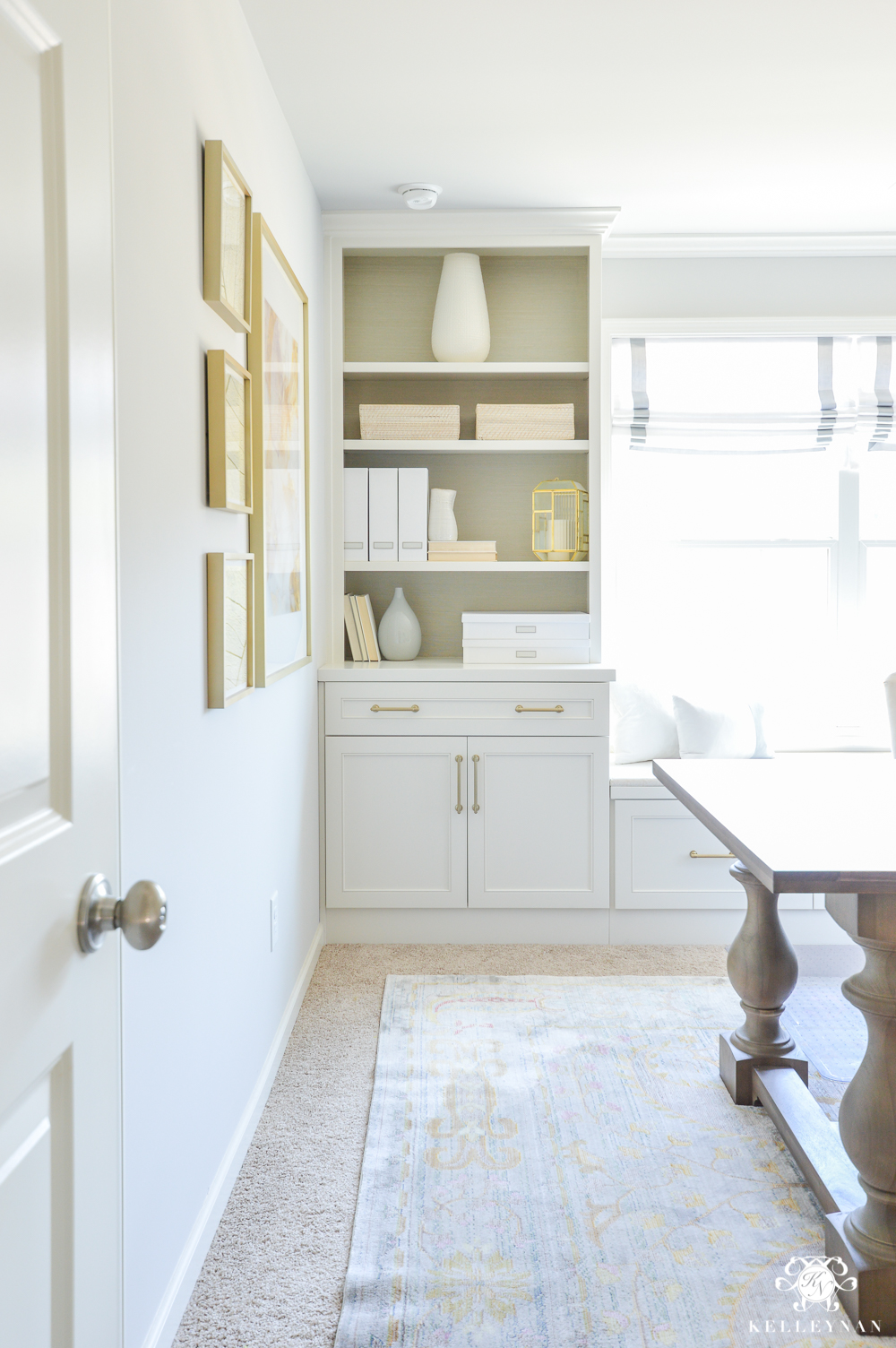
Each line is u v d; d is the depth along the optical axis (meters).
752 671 4.43
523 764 3.73
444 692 3.70
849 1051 2.86
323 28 2.46
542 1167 2.26
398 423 3.90
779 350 4.28
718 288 4.22
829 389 4.27
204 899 1.93
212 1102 2.01
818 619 4.43
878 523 4.42
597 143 3.21
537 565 3.93
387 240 3.85
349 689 3.69
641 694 4.12
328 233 3.83
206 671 1.95
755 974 2.56
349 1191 2.17
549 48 2.61
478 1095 2.59
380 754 3.72
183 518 1.77
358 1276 1.88
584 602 4.27
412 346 4.17
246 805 2.34
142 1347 1.55
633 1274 1.90
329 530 3.90
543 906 3.76
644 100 2.92
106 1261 0.98
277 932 2.77
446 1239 2.00
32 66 0.81
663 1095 2.59
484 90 2.83
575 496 3.97
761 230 4.09
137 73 1.50
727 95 2.90
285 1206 2.11
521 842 3.75
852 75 2.79
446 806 3.74
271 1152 2.33
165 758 1.66
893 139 3.21
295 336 2.94
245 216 2.20
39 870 0.82
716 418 4.25
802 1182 2.20
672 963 3.58
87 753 0.93
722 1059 2.68
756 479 4.40
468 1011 3.13
